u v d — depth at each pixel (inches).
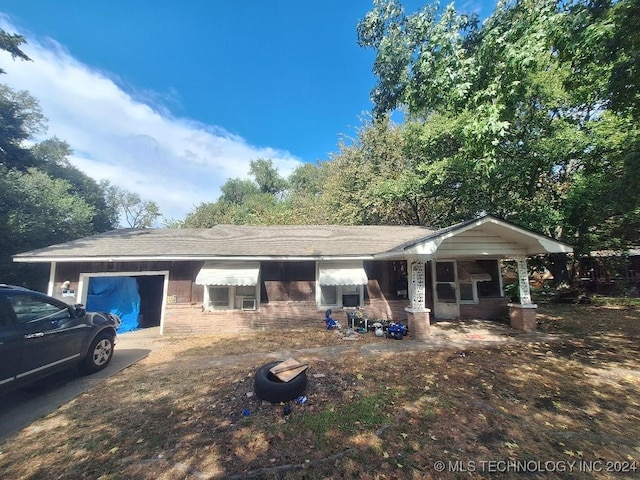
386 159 1017.5
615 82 346.0
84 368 296.0
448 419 203.0
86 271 499.2
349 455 166.2
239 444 177.5
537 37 364.2
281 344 411.2
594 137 597.3
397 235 618.5
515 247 472.4
